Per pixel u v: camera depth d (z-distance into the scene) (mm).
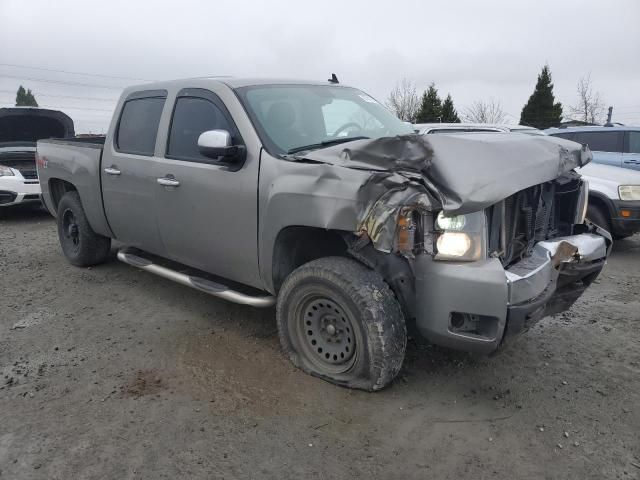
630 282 5672
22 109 9789
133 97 4742
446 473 2609
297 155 3471
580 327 4375
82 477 2590
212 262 4027
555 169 3398
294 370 3562
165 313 4629
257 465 2674
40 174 6172
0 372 3619
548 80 43844
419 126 9828
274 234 3391
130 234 4832
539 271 3074
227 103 3809
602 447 2793
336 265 3164
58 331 4289
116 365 3697
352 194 2891
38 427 2986
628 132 9281
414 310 3096
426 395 3283
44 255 6699
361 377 3217
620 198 6668
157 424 3004
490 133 3752
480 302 2818
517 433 2916
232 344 3990
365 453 2756
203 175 3838
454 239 2867
